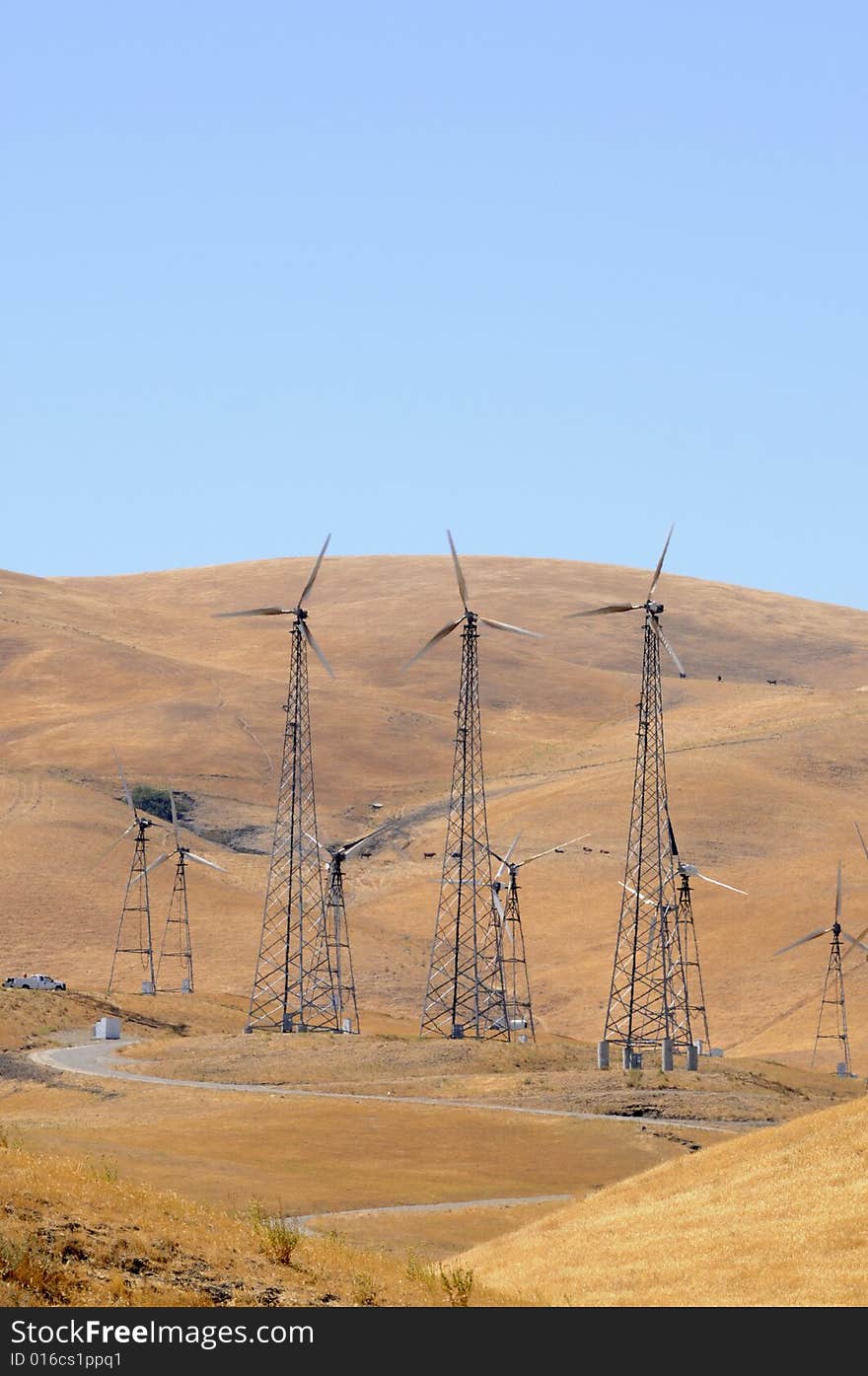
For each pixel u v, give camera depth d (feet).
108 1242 191.31
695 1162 347.15
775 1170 322.96
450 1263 326.44
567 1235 315.17
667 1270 270.67
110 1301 175.94
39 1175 212.43
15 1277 175.73
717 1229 291.79
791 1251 270.46
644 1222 310.24
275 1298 191.62
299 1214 442.91
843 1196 293.64
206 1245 204.03
